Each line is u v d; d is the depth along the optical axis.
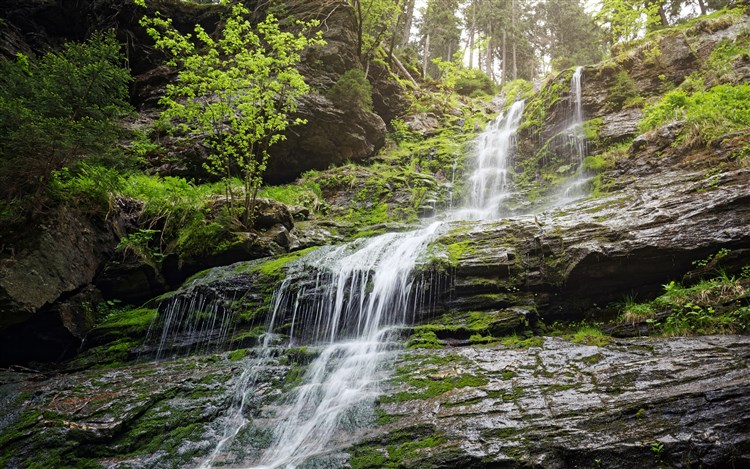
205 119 11.34
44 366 8.69
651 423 4.54
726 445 4.14
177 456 5.68
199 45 18.38
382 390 6.11
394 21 20.91
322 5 17.88
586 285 7.61
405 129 19.20
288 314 8.62
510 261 8.13
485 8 40.19
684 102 11.71
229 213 11.04
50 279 8.61
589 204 9.16
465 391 5.70
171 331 8.88
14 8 16.97
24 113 7.54
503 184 13.98
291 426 5.91
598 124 13.52
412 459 4.82
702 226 7.14
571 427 4.73
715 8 25.92
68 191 9.64
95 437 5.80
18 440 5.87
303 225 12.20
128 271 9.91
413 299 8.08
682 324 6.35
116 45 10.03
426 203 13.55
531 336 7.27
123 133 9.82
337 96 15.76
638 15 17.05
